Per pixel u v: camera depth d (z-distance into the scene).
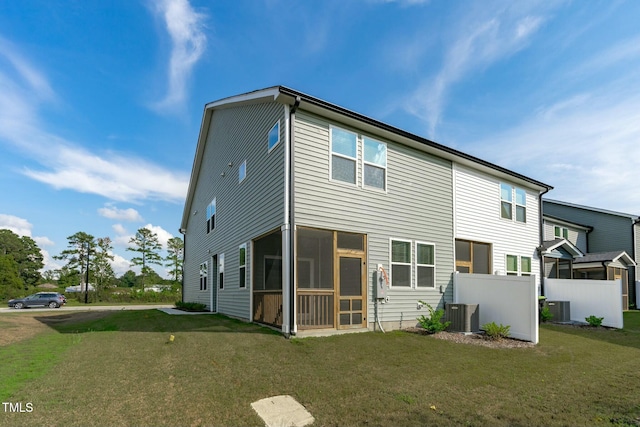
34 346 6.84
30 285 52.03
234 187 12.27
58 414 3.54
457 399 4.23
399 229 9.60
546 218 20.36
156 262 44.94
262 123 9.77
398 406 3.94
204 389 4.32
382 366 5.47
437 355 6.32
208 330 8.17
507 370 5.56
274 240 8.73
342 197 8.56
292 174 7.81
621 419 3.79
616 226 21.98
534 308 7.95
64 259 39.31
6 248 51.81
